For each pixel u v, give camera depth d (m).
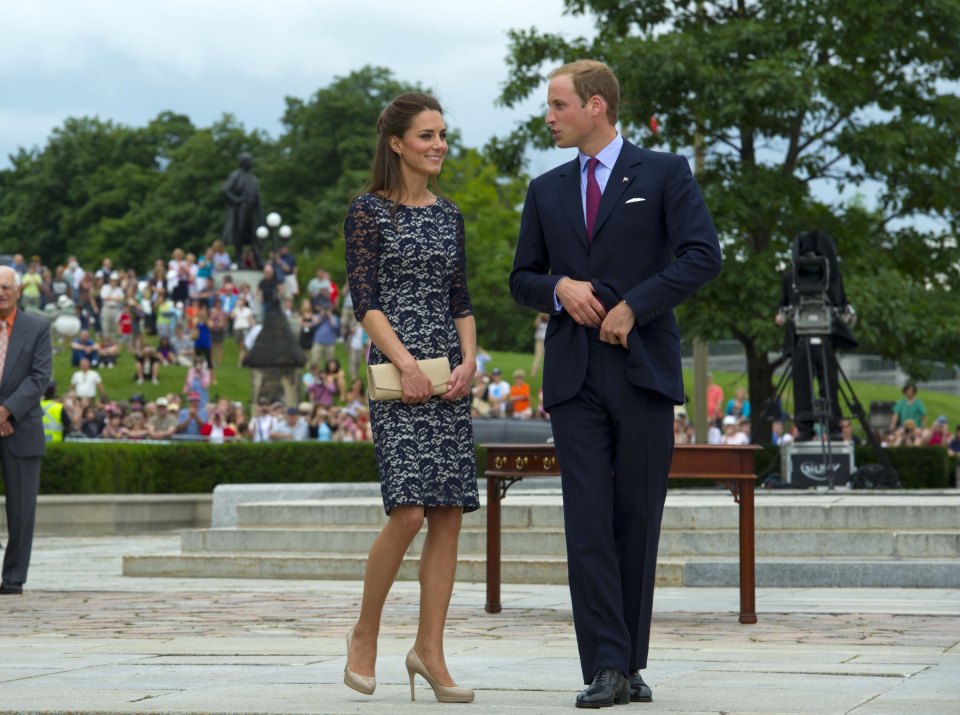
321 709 5.75
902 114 31.44
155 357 47.53
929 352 30.81
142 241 110.06
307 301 45.38
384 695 6.41
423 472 6.36
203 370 40.62
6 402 12.81
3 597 12.65
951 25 30.34
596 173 6.54
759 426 20.73
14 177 125.19
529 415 36.44
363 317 6.46
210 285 52.12
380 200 6.58
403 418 6.41
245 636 9.18
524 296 6.55
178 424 34.97
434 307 6.54
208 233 107.69
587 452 6.31
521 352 87.12
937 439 35.28
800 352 20.27
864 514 14.03
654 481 6.33
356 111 105.00
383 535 6.41
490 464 10.88
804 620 10.08
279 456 29.33
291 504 16.52
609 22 32.78
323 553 15.68
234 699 6.07
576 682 6.73
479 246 85.31
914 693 6.21
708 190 30.00
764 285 29.00
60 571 16.50
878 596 12.08
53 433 27.73
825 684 6.58
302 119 106.69
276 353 37.12
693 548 14.09
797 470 20.11
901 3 30.14
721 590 12.91
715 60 29.94
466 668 7.29
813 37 30.34
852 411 20.41
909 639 8.83
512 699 6.19
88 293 53.06
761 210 30.53
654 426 6.32
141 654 7.96
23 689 6.39
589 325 6.33
